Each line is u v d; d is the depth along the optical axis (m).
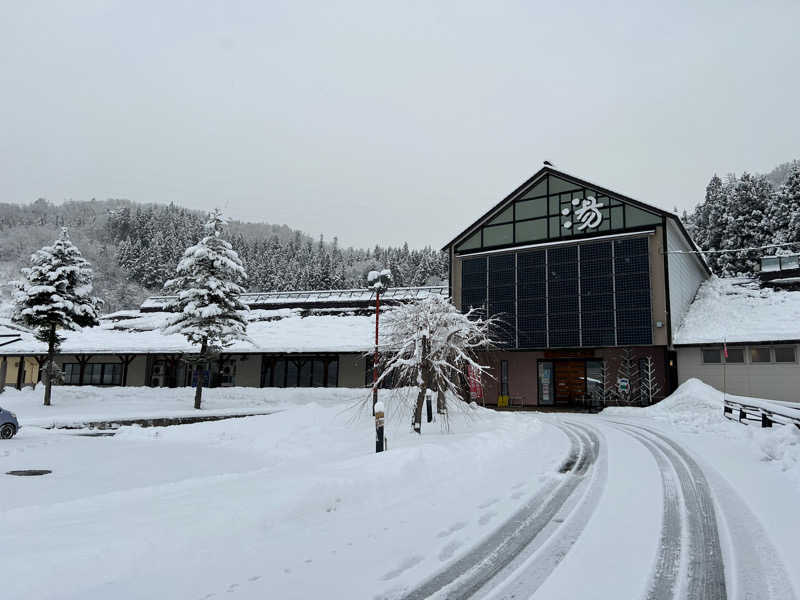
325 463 10.99
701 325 28.98
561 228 31.56
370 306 40.59
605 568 5.18
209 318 28.08
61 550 5.15
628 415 24.64
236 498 7.27
